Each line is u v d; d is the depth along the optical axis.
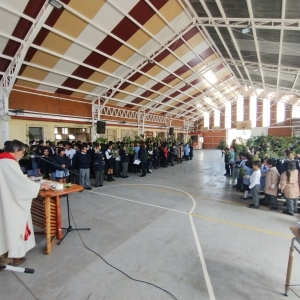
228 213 4.36
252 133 22.31
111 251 2.84
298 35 6.16
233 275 2.36
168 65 10.30
